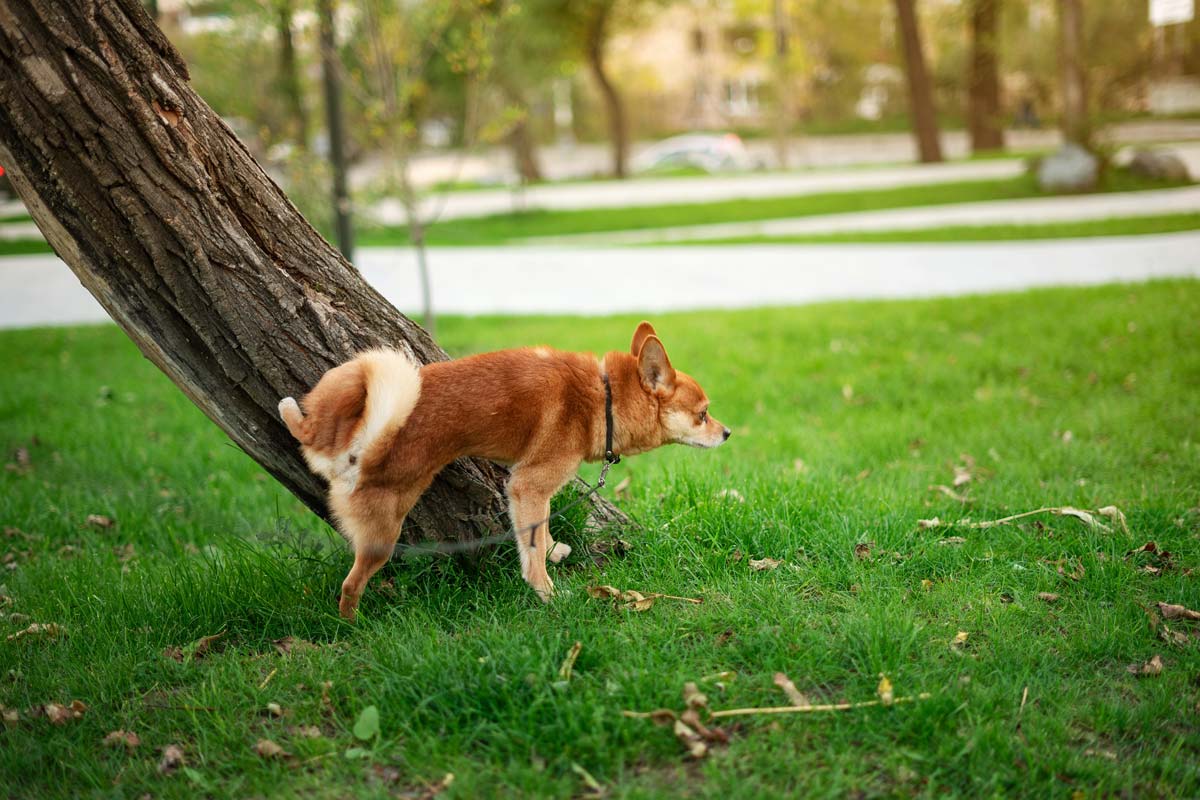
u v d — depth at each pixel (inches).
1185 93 1739.7
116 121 137.5
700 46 2358.5
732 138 1843.0
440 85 1182.9
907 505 211.2
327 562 178.9
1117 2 1015.0
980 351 365.7
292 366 156.0
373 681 143.2
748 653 147.3
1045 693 139.2
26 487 254.8
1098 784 120.4
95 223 141.4
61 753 132.1
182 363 153.3
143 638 162.9
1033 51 1274.6
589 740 125.0
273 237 156.9
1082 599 168.9
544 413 159.2
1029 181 1002.1
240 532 219.5
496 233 956.0
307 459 149.9
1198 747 129.0
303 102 552.4
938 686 137.4
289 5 401.4
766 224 920.9
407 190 415.8
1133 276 509.4
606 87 1584.6
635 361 175.0
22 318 560.7
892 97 2322.8
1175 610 162.2
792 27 2100.1
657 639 150.0
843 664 146.4
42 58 132.6
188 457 283.3
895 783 121.3
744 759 124.8
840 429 295.6
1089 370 330.0
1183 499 212.4
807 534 191.0
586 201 1234.6
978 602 167.8
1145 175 963.3
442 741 130.0
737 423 311.0
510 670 138.2
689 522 194.1
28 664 158.1
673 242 818.8
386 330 167.2
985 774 121.9
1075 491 219.3
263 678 148.9
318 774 126.4
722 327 442.3
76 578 192.5
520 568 173.3
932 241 720.3
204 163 147.8
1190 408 278.5
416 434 147.8
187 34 607.8
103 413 333.1
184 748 134.1
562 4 1391.5
